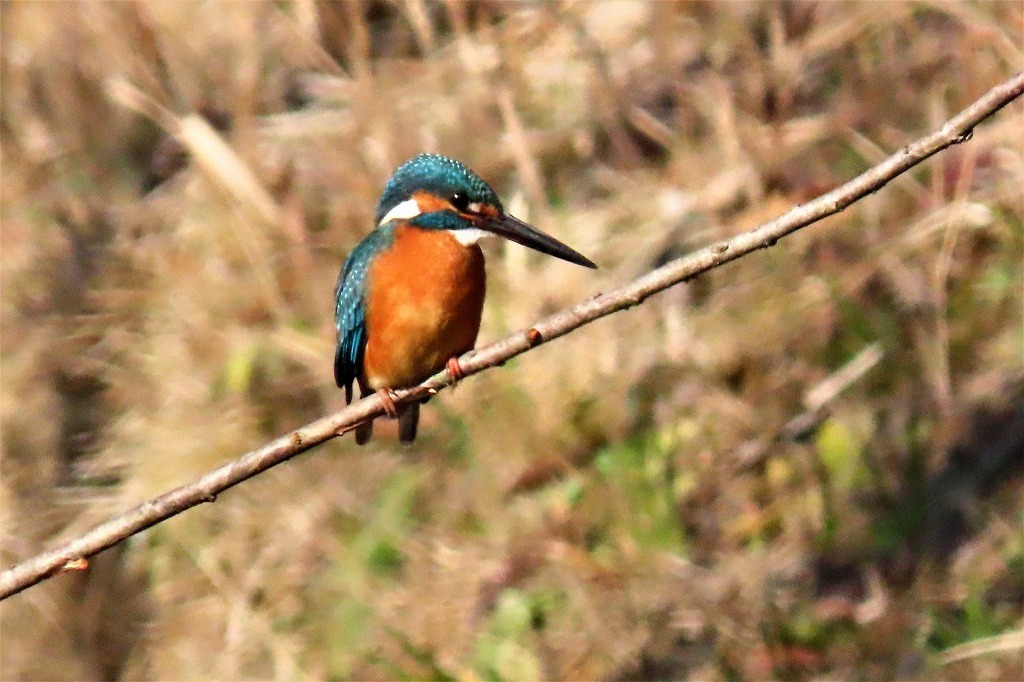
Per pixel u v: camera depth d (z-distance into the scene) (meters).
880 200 12.49
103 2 14.38
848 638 10.57
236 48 14.24
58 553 6.23
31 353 12.62
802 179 12.66
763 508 11.27
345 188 13.22
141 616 11.30
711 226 12.45
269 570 11.28
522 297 12.13
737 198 12.58
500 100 12.54
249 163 13.44
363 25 13.88
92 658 11.16
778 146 12.74
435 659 10.74
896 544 10.97
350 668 10.80
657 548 11.11
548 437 11.62
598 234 12.51
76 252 13.33
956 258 12.15
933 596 10.64
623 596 10.83
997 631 10.34
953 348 11.82
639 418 11.66
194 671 10.97
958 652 10.25
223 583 11.24
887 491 11.23
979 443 11.32
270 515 11.51
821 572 10.92
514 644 10.71
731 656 10.55
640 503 11.30
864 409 11.55
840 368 11.79
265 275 12.64
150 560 11.47
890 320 11.92
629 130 13.26
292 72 14.30
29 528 11.64
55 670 11.12
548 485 11.51
